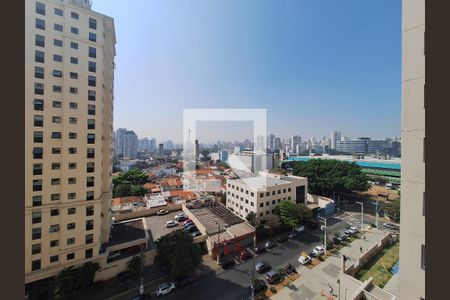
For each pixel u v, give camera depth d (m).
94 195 19.92
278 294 18.28
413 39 6.88
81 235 19.28
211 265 22.70
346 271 19.53
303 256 23.00
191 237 21.78
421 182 6.64
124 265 21.16
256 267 21.62
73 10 19.20
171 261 19.17
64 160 18.61
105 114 23.30
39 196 17.77
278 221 29.81
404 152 7.07
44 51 17.94
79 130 19.28
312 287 19.14
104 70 23.48
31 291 17.48
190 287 19.22
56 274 18.14
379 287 17.66
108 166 23.47
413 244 6.82
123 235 24.91
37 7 17.66
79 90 19.34
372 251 23.92
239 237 26.08
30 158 17.42
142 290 18.38
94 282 19.58
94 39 20.25
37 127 17.67
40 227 17.80
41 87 17.81
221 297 17.95
